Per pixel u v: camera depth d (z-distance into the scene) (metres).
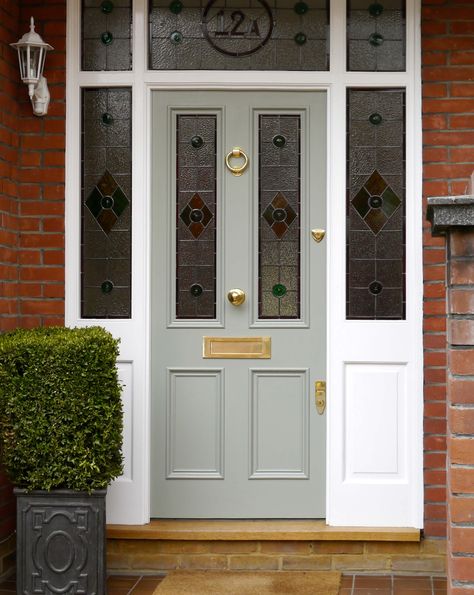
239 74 4.50
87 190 4.55
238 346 4.54
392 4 4.50
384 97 4.50
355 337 4.45
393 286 4.47
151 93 4.55
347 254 4.49
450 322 3.19
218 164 4.55
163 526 4.42
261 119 4.54
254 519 4.52
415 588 4.13
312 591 4.04
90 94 4.55
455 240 3.15
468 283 3.15
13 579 4.26
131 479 4.46
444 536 4.35
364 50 4.50
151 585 4.21
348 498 4.43
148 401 4.50
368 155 4.50
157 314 4.54
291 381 4.54
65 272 4.51
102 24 4.55
